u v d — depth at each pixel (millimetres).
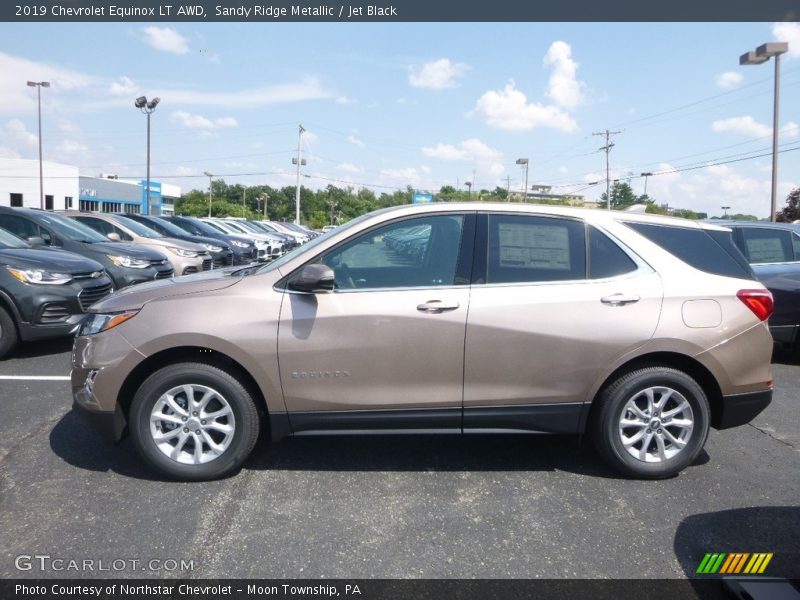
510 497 3746
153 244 13062
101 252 9516
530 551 3166
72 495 3674
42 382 6012
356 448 4465
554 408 3891
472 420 3883
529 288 3873
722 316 3922
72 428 4746
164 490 3758
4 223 9523
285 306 3779
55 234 9531
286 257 4172
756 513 3588
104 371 3766
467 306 3805
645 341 3840
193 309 3777
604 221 4070
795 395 6082
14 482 3834
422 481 3947
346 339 3764
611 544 3238
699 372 4031
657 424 3953
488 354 3811
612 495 3793
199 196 101250
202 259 13484
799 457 4449
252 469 4082
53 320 6977
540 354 3824
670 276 3971
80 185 58625
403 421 3859
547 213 4043
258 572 2949
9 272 6832
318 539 3246
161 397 3789
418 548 3178
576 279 3926
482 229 3986
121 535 3244
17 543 3156
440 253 3951
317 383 3795
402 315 3768
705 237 4156
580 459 4336
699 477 4078
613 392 3898
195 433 3830
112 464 4117
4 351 6898
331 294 3807
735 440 4789
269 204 101438
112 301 3992
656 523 3459
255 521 3414
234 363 3881
